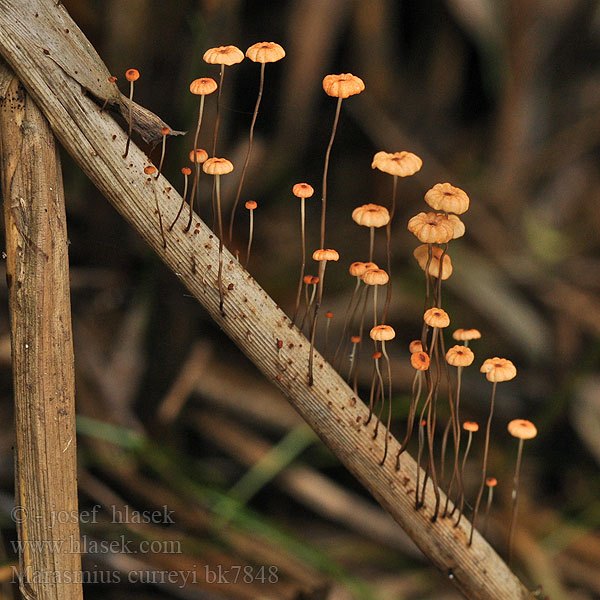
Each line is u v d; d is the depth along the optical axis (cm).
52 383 48
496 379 49
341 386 49
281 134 88
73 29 47
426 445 77
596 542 69
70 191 66
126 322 69
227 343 75
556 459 77
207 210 70
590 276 92
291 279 86
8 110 47
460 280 87
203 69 65
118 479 61
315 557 58
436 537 49
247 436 72
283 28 87
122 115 48
